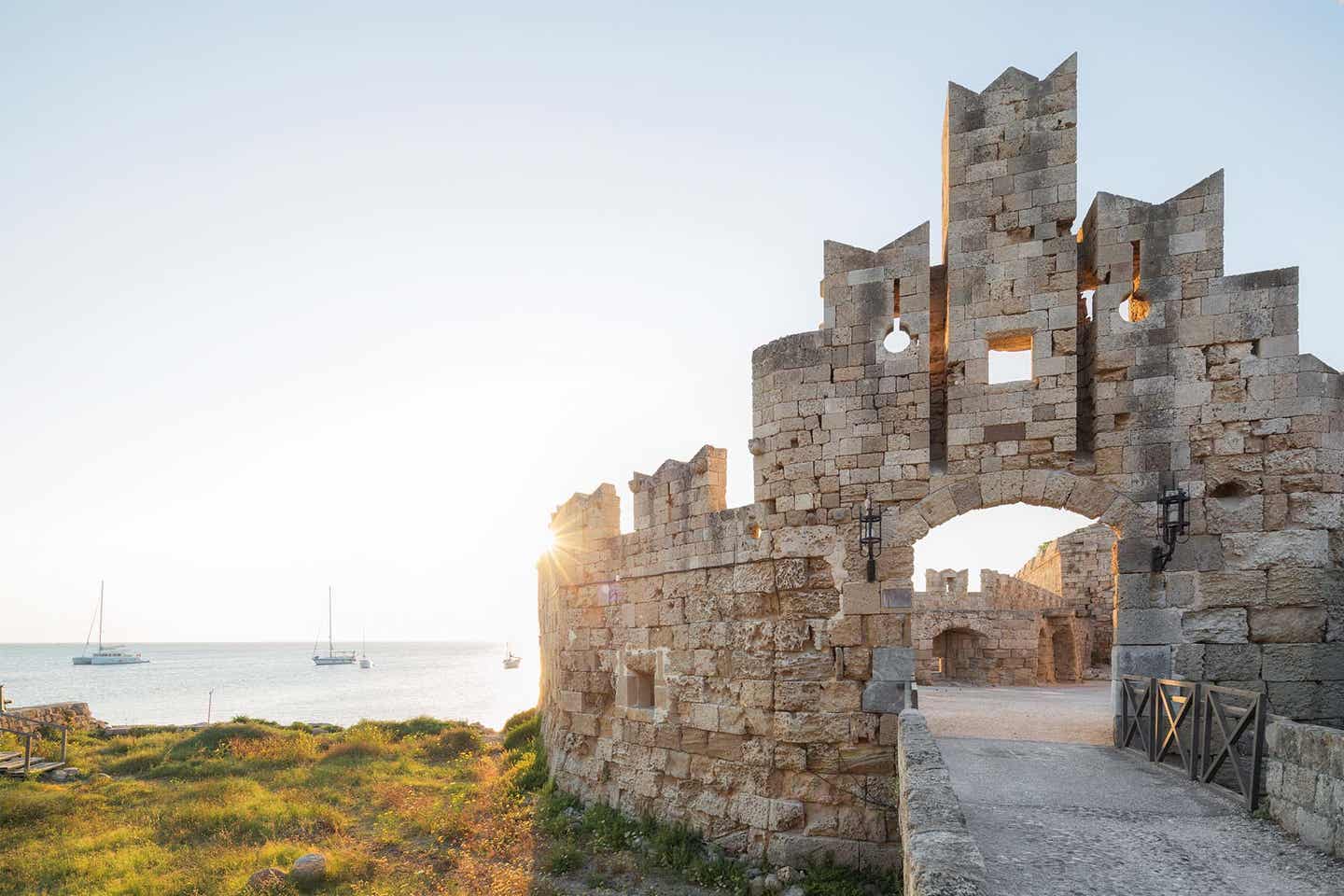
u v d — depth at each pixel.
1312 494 13.44
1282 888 7.13
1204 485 13.92
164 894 15.29
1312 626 13.22
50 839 19.08
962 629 31.00
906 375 15.85
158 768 27.80
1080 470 14.57
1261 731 9.48
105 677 137.50
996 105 15.58
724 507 18.80
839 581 15.82
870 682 15.36
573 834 19.08
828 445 16.27
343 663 193.88
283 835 19.66
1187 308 14.26
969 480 15.20
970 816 9.43
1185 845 8.33
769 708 16.25
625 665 20.81
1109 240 14.77
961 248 15.59
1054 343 14.88
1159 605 13.85
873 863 14.71
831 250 16.62
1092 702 21.30
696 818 17.44
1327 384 13.68
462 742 33.69
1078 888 7.12
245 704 80.56
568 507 24.72
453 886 15.88
